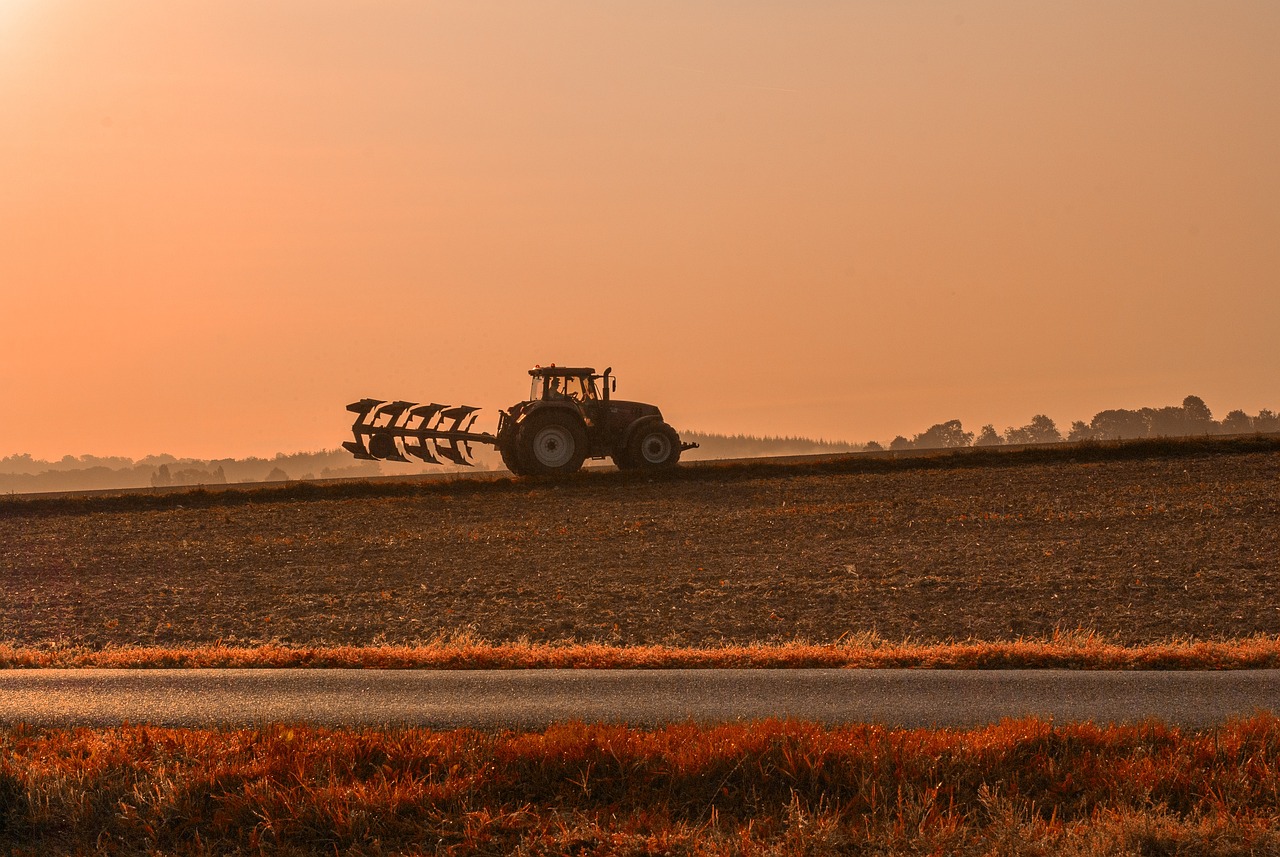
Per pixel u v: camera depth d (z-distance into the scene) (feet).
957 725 58.80
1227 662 71.87
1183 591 108.88
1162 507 160.86
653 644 90.58
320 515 184.44
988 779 51.75
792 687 66.74
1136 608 102.32
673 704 63.31
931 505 171.63
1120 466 210.59
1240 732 54.60
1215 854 44.62
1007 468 215.31
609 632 95.81
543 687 67.67
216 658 77.71
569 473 204.64
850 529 153.17
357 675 71.87
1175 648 75.51
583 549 143.43
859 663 73.51
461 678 70.54
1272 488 175.42
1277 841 45.01
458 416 205.87
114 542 162.50
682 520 164.55
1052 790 51.01
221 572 135.44
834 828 46.44
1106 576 116.67
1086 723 56.24
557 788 52.11
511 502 187.32
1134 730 55.67
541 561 135.54
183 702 65.57
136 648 91.81
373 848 46.73
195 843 47.78
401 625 101.04
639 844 45.96
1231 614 99.04
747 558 133.39
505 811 49.70
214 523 179.63
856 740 54.13
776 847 45.09
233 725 60.64
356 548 150.71
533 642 91.97
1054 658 72.90
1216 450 227.81
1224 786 49.93
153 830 48.47
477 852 46.55
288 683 69.77
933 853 44.62
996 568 122.52
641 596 112.06
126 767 53.83
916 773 51.65
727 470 211.82
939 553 132.98
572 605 108.37
